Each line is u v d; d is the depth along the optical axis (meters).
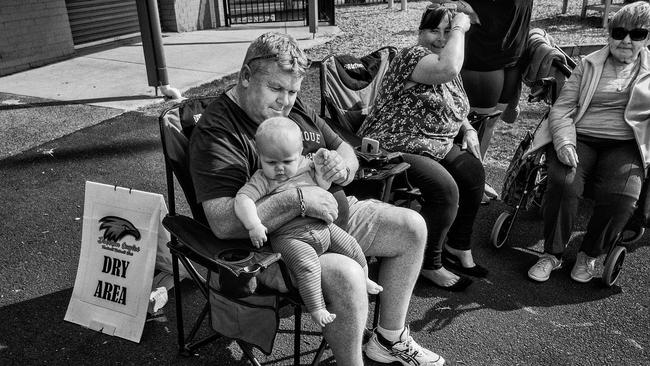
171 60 7.73
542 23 9.89
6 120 5.54
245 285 1.96
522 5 3.50
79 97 6.22
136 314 2.62
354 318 2.04
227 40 9.01
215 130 2.10
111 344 2.60
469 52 3.63
